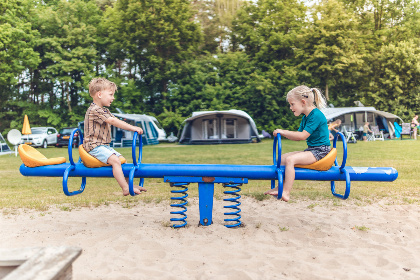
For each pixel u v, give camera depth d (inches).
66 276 53.9
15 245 142.5
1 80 1103.0
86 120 156.2
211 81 1306.6
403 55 1181.7
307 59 1189.1
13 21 1120.8
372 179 155.7
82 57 1256.2
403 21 1373.0
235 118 992.2
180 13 1268.5
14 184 314.5
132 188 149.0
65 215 196.1
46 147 892.0
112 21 1331.2
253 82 1219.9
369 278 111.6
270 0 1333.7
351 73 1240.2
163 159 497.4
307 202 227.5
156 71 1283.2
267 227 170.2
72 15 1290.6
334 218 187.8
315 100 159.6
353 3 1385.3
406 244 147.6
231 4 1446.9
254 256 131.0
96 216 194.2
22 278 45.8
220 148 747.4
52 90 1418.6
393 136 1018.1
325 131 154.1
